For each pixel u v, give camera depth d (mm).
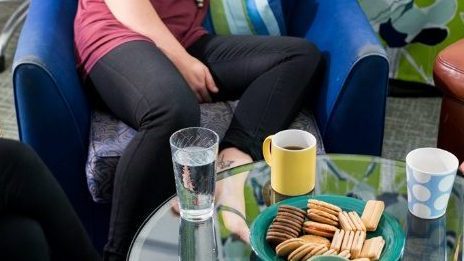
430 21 2695
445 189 1322
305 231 1287
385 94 1802
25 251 1287
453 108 2012
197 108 1725
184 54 1877
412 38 2740
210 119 1867
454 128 2031
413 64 2795
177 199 1457
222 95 1979
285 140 1462
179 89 1695
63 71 1725
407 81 2826
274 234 1265
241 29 2047
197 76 1881
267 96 1814
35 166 1383
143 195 1661
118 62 1765
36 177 1375
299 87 1847
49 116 1687
